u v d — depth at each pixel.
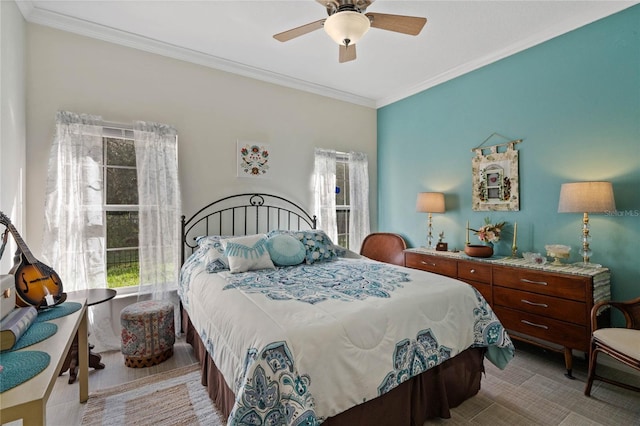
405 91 3.90
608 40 2.29
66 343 1.17
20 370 0.96
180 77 2.94
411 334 1.55
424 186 3.75
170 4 2.23
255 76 3.33
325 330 1.30
